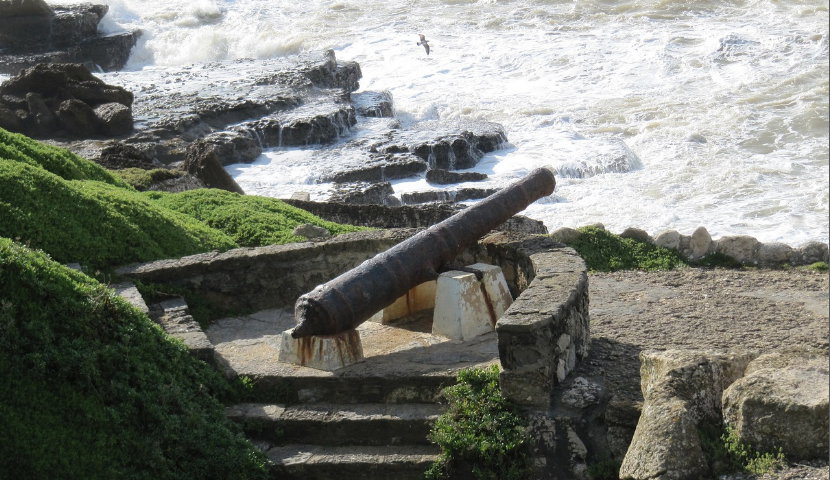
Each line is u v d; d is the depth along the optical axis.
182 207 26.44
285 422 15.04
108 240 19.56
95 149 55.75
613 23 87.94
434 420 14.72
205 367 15.80
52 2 100.00
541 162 57.25
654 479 12.28
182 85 75.88
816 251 25.55
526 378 14.32
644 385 14.21
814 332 17.86
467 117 70.69
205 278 18.91
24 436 13.45
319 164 56.84
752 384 12.84
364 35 94.94
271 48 95.06
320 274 19.28
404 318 18.19
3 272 14.58
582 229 26.91
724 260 25.84
